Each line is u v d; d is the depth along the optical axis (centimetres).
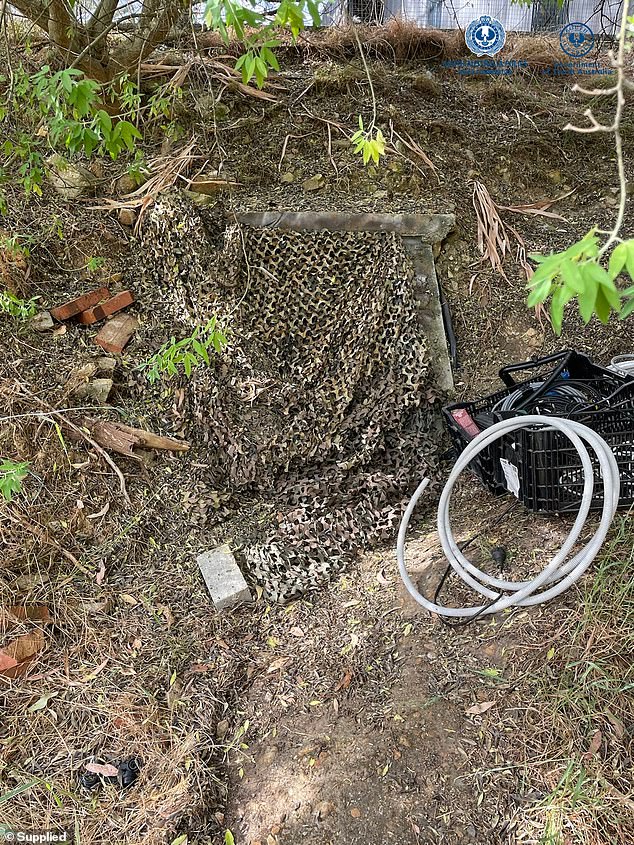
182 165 242
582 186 275
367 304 213
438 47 323
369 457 196
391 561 170
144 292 221
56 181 235
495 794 113
